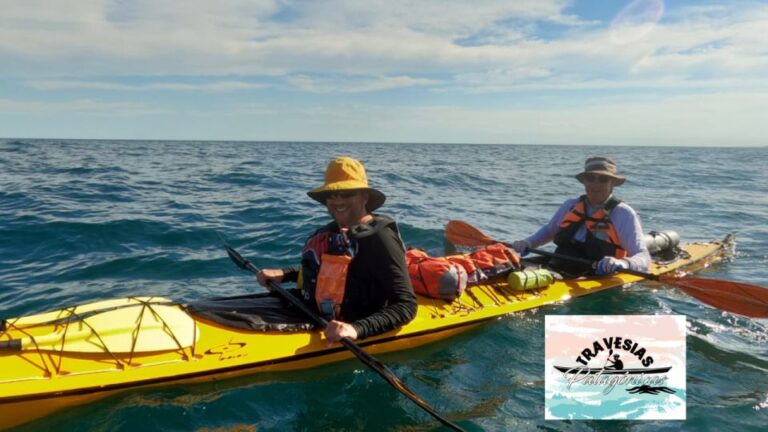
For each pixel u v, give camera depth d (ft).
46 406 9.18
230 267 19.75
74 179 43.96
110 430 9.14
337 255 11.31
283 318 11.99
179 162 73.77
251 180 48.60
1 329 10.23
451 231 22.82
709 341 13.50
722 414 10.01
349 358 11.71
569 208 19.21
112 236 23.31
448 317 13.41
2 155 75.92
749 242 26.07
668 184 56.80
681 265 20.35
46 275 18.24
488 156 142.00
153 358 10.28
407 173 61.05
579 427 9.53
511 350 12.67
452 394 10.68
